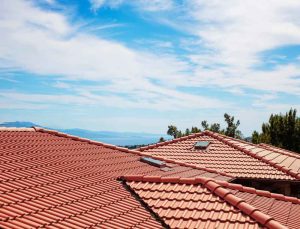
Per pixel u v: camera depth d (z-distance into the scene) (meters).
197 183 9.76
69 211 7.48
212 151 19.58
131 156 14.02
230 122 51.22
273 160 18.33
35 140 12.25
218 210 8.37
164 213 8.49
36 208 7.11
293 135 41.19
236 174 16.20
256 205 9.84
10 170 8.63
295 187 16.56
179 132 51.69
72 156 11.52
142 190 9.77
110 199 8.84
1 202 6.84
